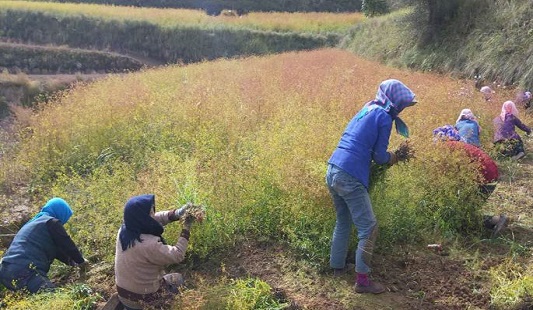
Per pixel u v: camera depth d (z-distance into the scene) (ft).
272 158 20.51
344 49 90.27
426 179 19.67
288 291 15.76
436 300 15.31
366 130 15.07
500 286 15.19
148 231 14.52
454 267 16.97
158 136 27.12
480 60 48.85
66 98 38.96
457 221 19.52
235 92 34.50
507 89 43.09
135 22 120.16
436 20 61.21
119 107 32.09
